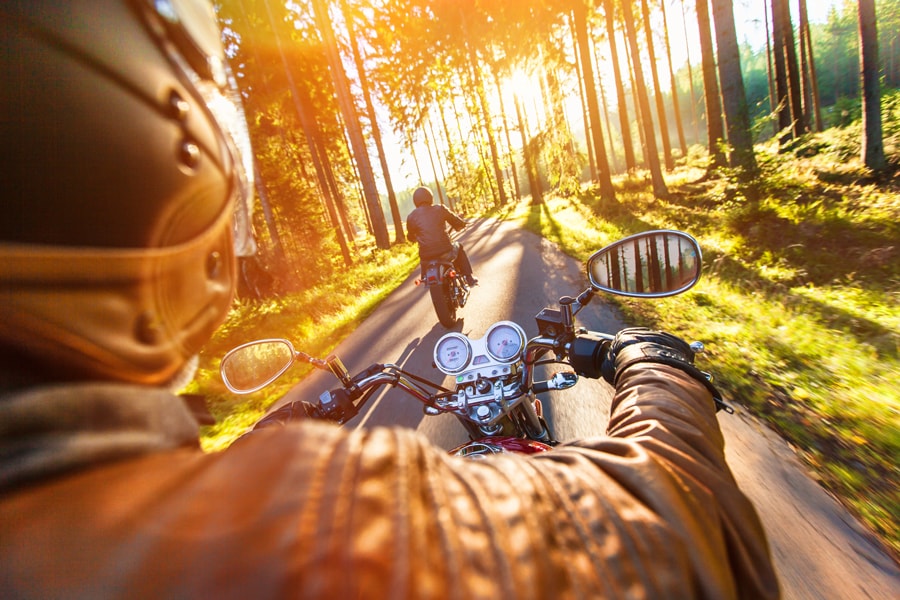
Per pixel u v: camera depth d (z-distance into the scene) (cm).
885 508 222
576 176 2384
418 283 668
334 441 33
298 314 1216
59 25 31
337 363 167
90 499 23
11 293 27
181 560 22
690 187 1819
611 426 72
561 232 1491
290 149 2934
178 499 25
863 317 465
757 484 255
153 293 36
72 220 31
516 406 204
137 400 32
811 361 378
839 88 6731
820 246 723
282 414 150
